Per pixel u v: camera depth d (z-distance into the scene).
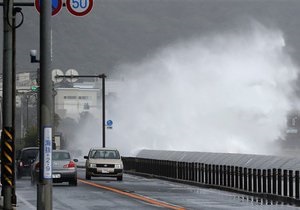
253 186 67.12
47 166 33.75
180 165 90.06
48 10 34.38
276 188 65.31
